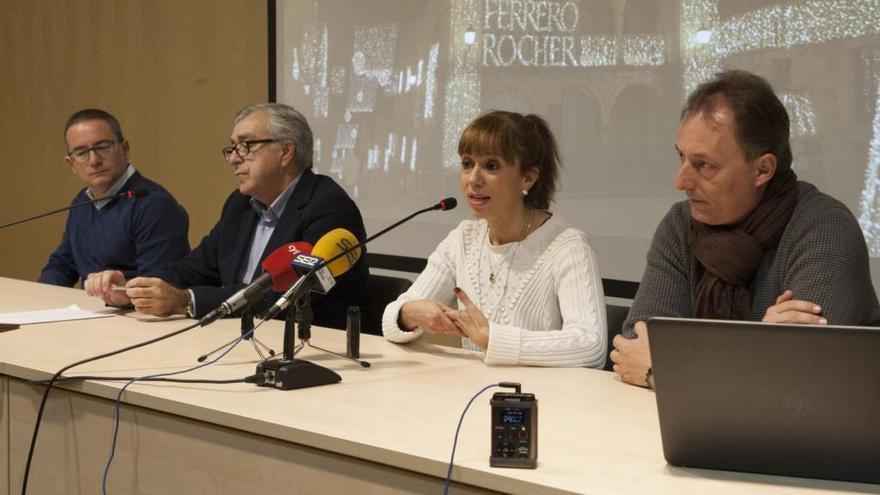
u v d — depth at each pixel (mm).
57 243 5695
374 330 2859
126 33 5227
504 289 2346
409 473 1444
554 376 1971
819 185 2992
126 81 5242
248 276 2982
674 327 1291
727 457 1330
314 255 1985
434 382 1901
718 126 1838
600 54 3475
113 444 1856
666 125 3322
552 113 3619
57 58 5598
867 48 2871
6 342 2275
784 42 3035
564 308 2225
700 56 3227
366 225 4293
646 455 1429
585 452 1441
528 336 2068
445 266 2467
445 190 3996
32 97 5758
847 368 1231
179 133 5023
